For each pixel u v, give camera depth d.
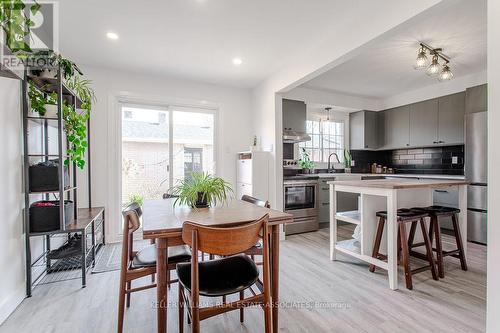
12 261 1.86
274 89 3.61
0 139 1.77
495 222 1.35
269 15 2.23
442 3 1.62
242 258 1.59
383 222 2.37
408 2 1.80
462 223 2.62
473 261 2.71
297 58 3.09
